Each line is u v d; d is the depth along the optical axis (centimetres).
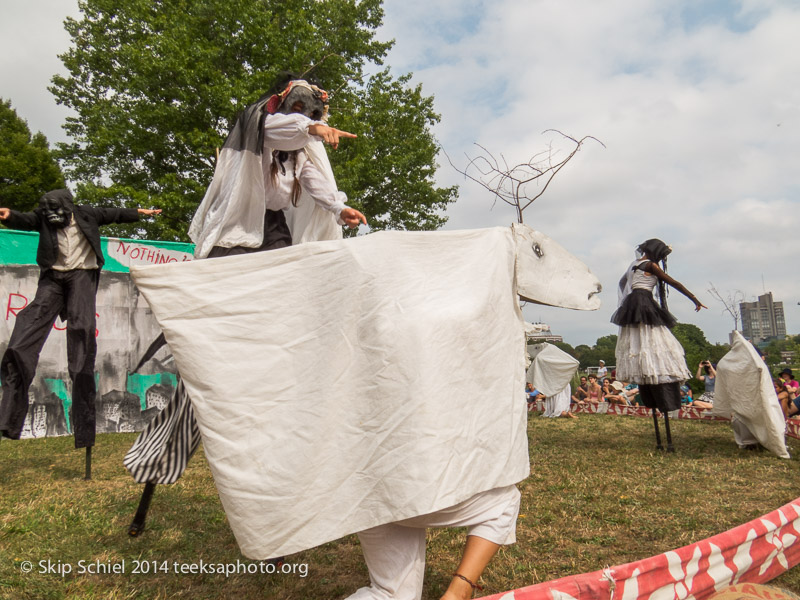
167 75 1753
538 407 1500
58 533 367
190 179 1839
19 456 665
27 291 830
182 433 317
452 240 249
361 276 223
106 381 886
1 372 483
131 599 282
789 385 1131
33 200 2680
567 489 491
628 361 694
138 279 216
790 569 317
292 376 219
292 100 292
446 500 207
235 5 1783
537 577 307
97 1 1973
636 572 236
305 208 329
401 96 2233
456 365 221
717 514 412
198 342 214
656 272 672
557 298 271
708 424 989
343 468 215
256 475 210
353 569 325
